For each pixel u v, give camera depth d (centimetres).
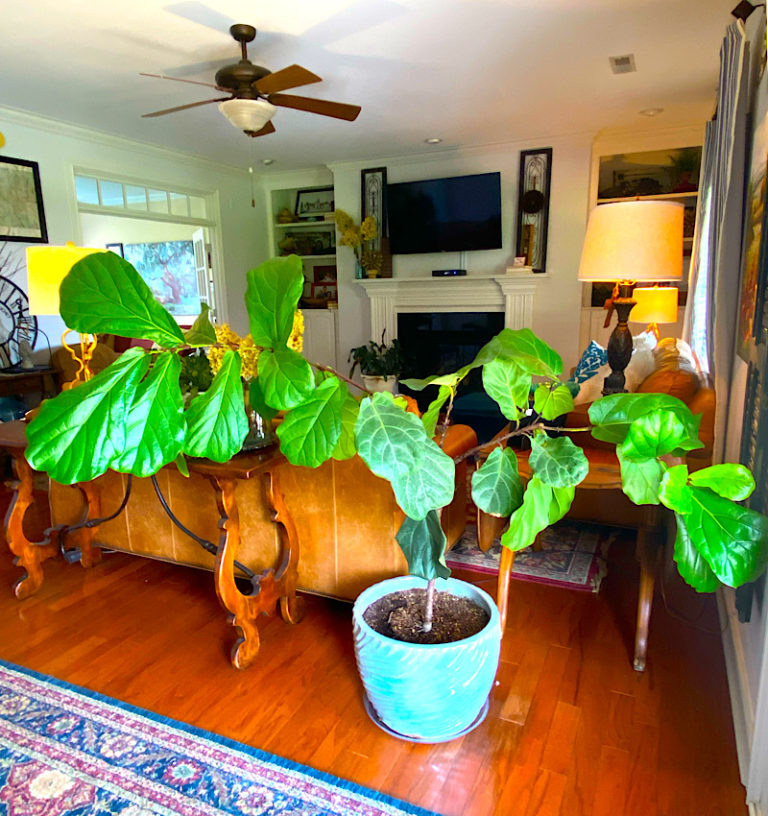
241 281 617
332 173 597
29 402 420
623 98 386
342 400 118
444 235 535
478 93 373
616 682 172
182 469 157
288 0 253
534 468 122
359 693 169
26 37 286
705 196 305
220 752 147
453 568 246
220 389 104
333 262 641
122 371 94
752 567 103
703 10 263
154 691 171
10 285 405
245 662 180
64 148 433
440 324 559
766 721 123
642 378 254
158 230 752
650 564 178
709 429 187
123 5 256
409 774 140
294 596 203
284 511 193
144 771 141
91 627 205
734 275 205
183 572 247
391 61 321
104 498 243
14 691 171
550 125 449
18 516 220
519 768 142
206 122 428
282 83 271
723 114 224
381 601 163
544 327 520
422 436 114
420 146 508
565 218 495
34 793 135
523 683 172
